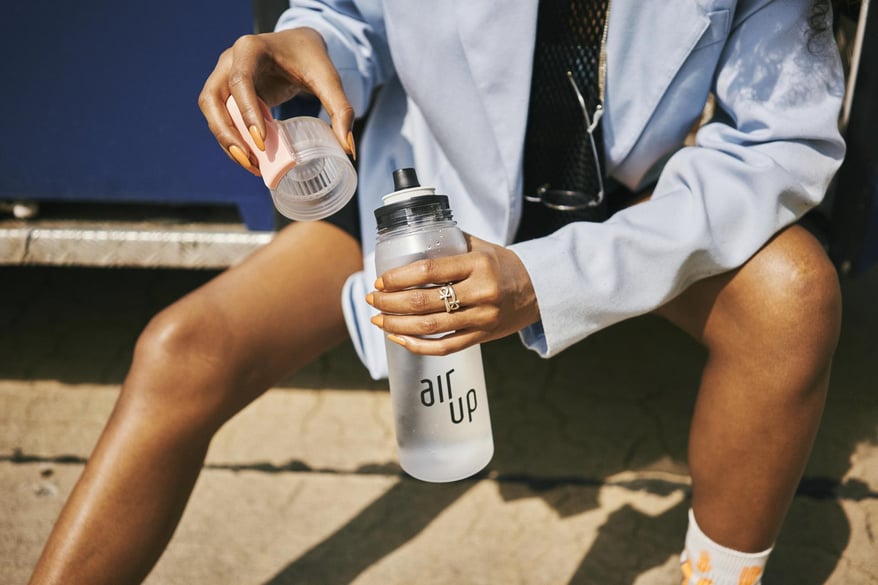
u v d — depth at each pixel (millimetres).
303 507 1682
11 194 1726
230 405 1238
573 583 1486
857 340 2061
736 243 1118
